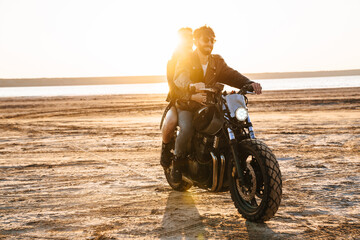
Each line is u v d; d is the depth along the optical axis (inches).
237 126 157.8
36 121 693.9
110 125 594.9
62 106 1176.8
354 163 280.1
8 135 503.2
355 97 1170.6
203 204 188.5
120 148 376.2
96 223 162.9
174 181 191.6
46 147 393.4
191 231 150.9
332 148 346.0
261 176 156.7
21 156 343.0
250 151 155.8
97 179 247.0
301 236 143.6
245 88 161.9
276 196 146.9
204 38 174.9
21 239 146.9
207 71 179.8
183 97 179.8
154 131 508.4
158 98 1541.6
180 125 180.5
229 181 165.9
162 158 205.0
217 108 160.9
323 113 706.8
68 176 257.4
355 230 149.6
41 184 236.2
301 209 176.7
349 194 201.5
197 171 174.1
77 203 193.9
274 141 393.1
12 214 177.9
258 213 152.3
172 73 186.4
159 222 162.2
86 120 690.8
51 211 181.5
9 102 1614.2
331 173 250.1
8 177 257.6
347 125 518.6
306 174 248.1
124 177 251.3
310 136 425.1
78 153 353.1
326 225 155.5
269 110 797.9
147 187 224.8
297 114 698.8
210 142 165.8
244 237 143.3
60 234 151.1
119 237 146.1
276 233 146.9
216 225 157.1
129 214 174.2
